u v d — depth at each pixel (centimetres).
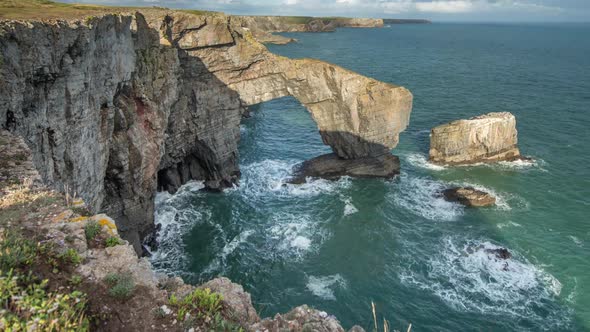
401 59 16575
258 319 1012
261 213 4728
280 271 3712
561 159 6094
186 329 881
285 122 8256
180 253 3959
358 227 4438
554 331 3030
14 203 1216
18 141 1672
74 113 2445
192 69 4756
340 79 5331
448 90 10462
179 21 4412
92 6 4725
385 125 5706
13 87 1850
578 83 11375
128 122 3500
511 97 9650
